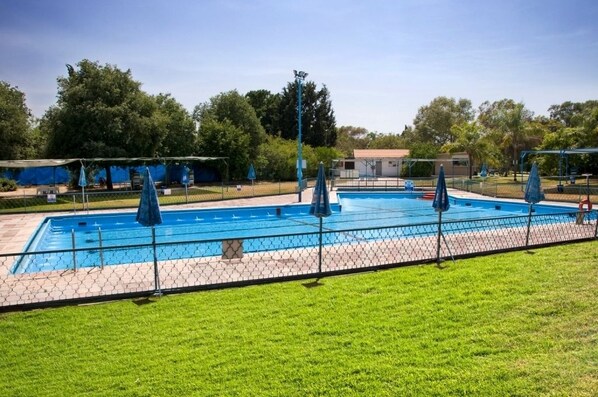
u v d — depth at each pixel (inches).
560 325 205.5
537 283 269.4
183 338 204.8
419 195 1135.6
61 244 585.0
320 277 305.9
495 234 443.8
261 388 158.9
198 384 162.9
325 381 162.2
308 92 2421.3
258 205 842.8
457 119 2691.9
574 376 160.1
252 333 207.5
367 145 3031.5
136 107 1188.5
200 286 280.7
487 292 256.7
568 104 2896.2
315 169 1738.4
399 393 152.8
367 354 182.5
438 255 336.5
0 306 246.5
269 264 338.6
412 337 198.2
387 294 259.6
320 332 206.1
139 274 315.9
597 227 418.9
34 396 160.1
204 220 775.1
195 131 1584.6
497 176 1870.1
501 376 161.8
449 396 150.5
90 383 167.2
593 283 266.8
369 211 886.4
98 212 746.2
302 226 711.1
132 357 187.0
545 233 444.8
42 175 1545.3
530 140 1908.2
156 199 278.7
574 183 1186.0
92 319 232.1
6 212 737.6
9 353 194.4
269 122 2524.6
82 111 1109.1
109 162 1130.7
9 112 1048.8
